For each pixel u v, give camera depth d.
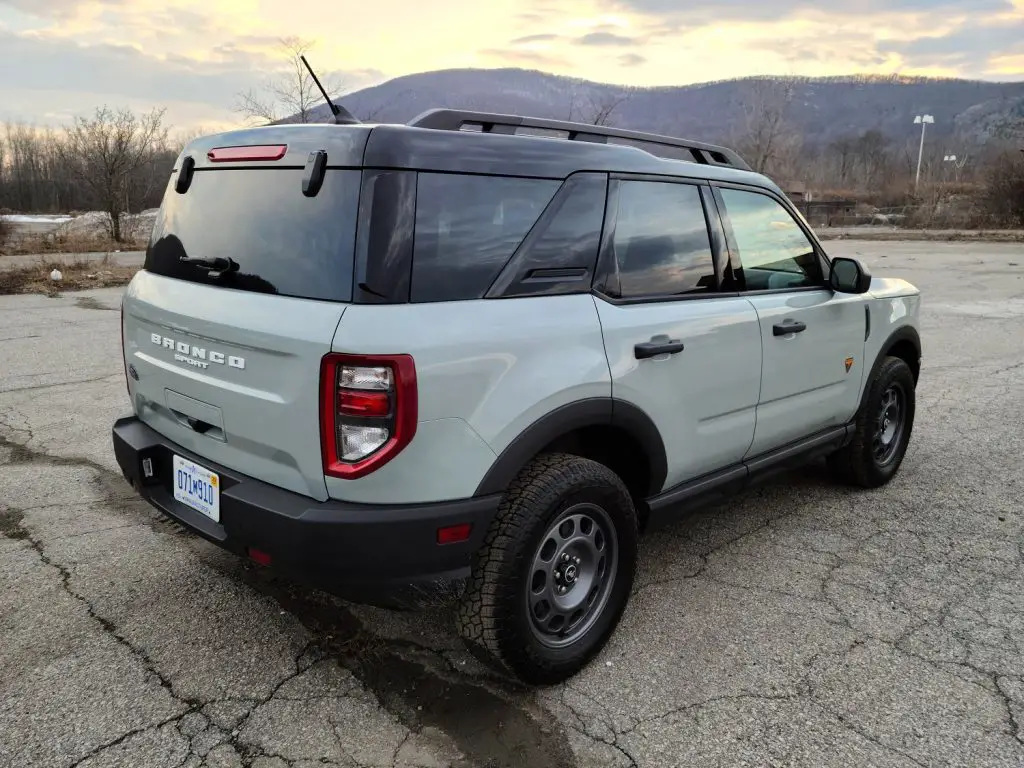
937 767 2.26
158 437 2.94
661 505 3.05
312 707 2.49
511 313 2.41
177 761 2.24
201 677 2.64
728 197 3.34
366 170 2.21
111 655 2.75
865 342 4.10
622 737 2.38
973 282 15.50
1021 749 2.34
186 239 2.77
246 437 2.43
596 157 2.76
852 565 3.57
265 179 2.47
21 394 6.30
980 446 5.32
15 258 19.17
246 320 2.36
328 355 2.14
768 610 3.16
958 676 2.71
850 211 48.22
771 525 4.02
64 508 4.02
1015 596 3.29
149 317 2.84
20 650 2.77
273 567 2.38
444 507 2.27
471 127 2.69
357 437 2.17
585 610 2.75
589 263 2.69
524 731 2.40
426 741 2.35
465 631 2.47
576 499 2.54
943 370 7.68
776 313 3.42
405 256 2.21
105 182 26.47
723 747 2.34
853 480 4.45
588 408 2.57
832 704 2.55
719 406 3.18
